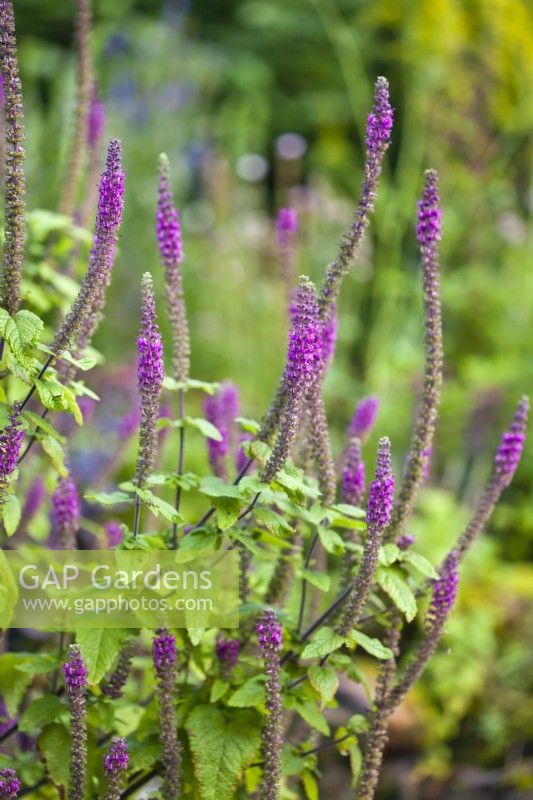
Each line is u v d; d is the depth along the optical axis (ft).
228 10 45.62
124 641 7.22
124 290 23.95
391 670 7.50
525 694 16.26
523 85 27.99
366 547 6.77
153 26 31.81
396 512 7.52
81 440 17.02
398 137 34.94
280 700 6.77
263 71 40.29
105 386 18.10
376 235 27.63
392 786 15.56
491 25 27.53
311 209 26.17
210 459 8.30
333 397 21.66
